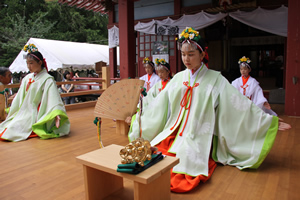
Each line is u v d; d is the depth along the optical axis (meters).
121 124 4.43
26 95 4.31
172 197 2.26
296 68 5.65
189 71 3.05
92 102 7.77
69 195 2.33
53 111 4.12
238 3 7.92
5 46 18.14
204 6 8.68
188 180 2.41
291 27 5.62
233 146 2.84
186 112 2.92
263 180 2.56
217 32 13.41
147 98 3.45
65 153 3.47
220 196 2.27
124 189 2.43
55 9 20.77
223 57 13.78
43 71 4.38
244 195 2.28
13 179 2.68
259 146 2.77
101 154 2.13
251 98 5.12
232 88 2.92
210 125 2.83
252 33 13.81
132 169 1.76
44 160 3.21
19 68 13.13
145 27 9.66
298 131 4.49
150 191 1.92
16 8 20.36
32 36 18.45
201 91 2.90
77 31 21.53
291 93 5.77
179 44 3.01
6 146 3.81
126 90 2.94
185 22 8.94
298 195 2.27
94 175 2.14
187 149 2.60
